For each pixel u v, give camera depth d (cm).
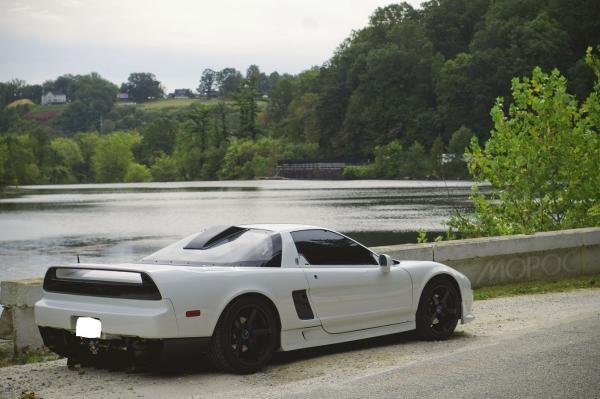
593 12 17288
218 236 802
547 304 1209
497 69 15950
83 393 670
